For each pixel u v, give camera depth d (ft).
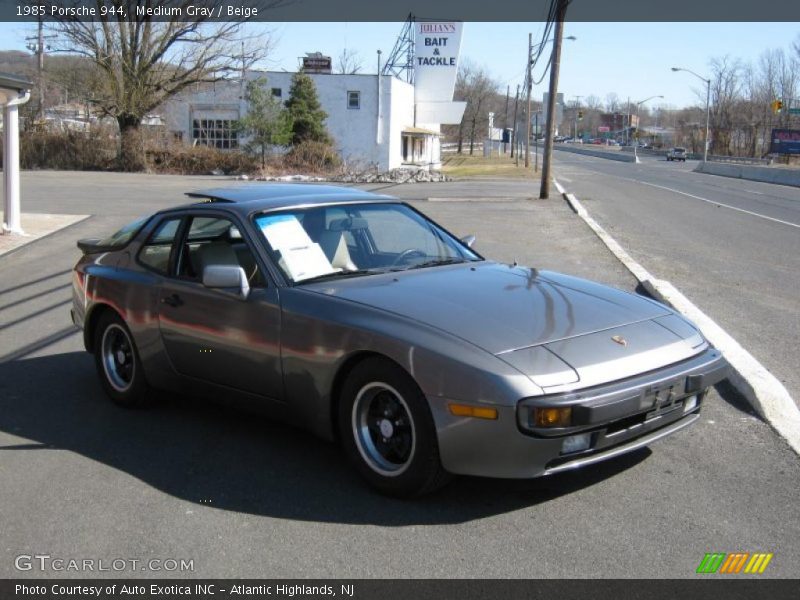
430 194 86.58
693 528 12.10
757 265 40.57
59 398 19.27
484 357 12.03
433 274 15.62
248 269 15.67
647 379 12.42
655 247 46.73
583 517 12.50
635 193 100.32
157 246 17.74
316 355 13.83
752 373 18.06
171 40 123.44
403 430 13.04
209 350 15.88
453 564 11.18
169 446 15.99
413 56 189.37
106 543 12.01
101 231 49.26
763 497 13.12
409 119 174.29
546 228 52.80
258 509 13.05
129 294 17.67
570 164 230.07
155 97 129.08
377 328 12.97
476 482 13.91
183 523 12.60
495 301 13.96
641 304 14.92
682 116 493.36
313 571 11.08
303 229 16.07
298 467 14.78
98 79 124.47
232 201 16.80
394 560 11.33
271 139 132.67
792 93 294.87
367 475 13.53
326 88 148.05
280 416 15.10
